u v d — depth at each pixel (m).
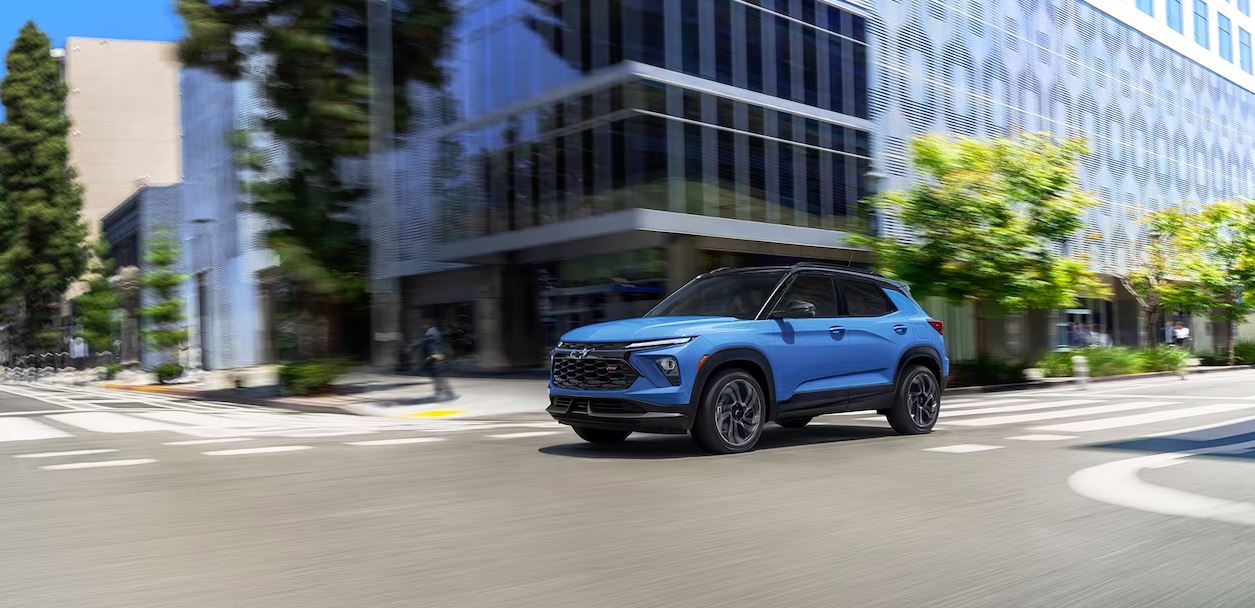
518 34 25.00
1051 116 34.66
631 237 24.42
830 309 8.71
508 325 29.00
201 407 17.72
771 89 24.14
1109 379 26.56
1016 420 11.14
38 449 8.93
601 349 7.61
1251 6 51.78
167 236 31.80
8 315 50.03
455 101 26.62
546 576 3.80
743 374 7.80
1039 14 34.59
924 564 3.98
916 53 28.59
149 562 4.05
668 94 21.98
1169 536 4.47
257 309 34.56
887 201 22.47
